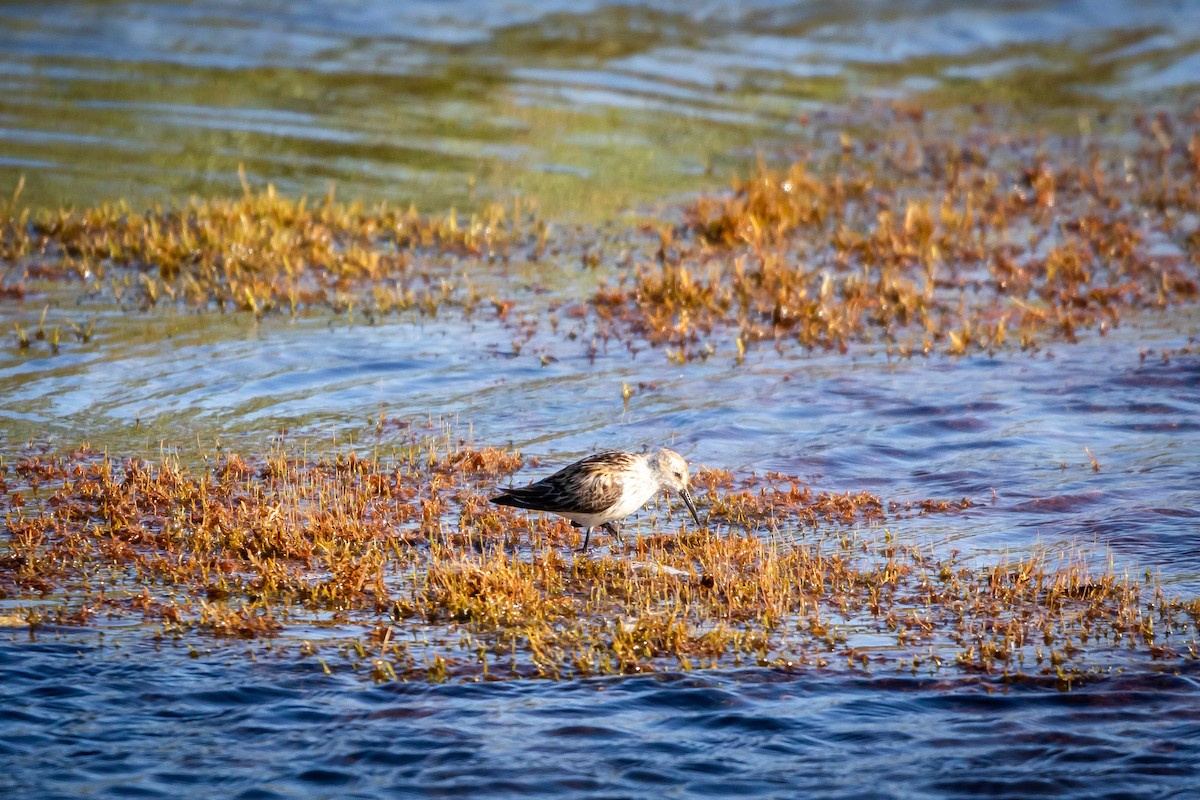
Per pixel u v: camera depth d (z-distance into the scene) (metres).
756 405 16.33
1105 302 19.97
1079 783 8.44
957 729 9.11
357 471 14.02
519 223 24.25
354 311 19.61
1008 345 18.52
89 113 29.67
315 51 35.75
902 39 38.81
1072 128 31.28
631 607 10.97
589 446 15.02
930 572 11.87
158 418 15.53
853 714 9.30
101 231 22.59
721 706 9.38
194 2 40.41
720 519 13.16
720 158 28.47
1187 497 13.53
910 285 20.09
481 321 19.36
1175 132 30.78
